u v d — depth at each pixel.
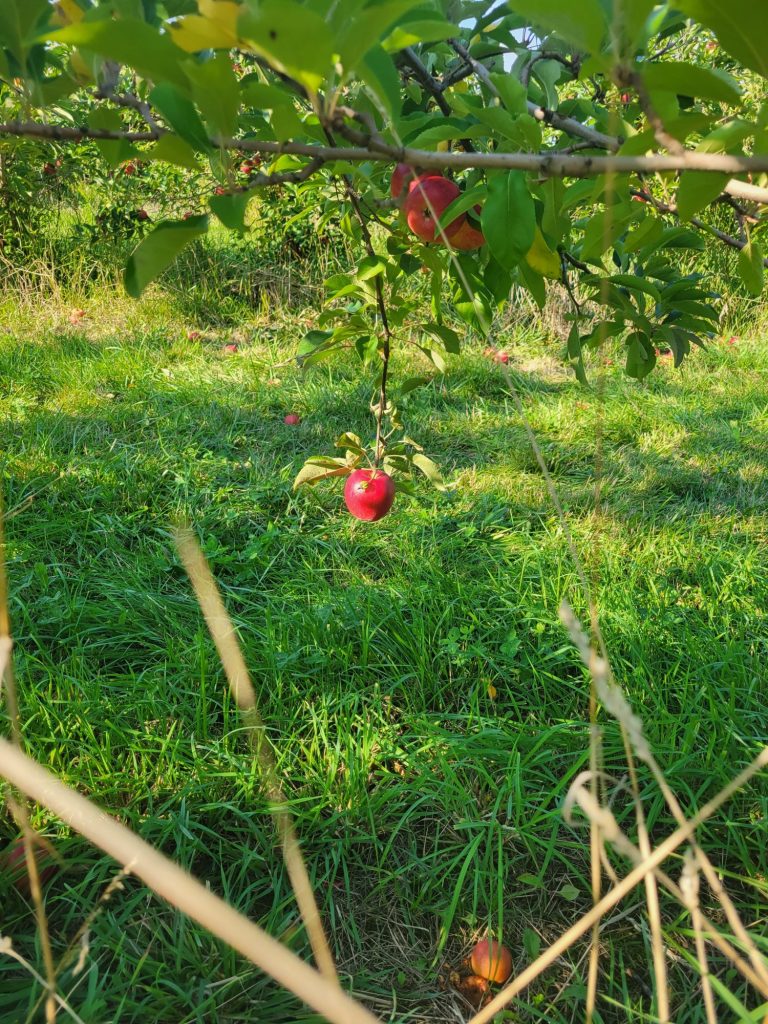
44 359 5.78
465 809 2.26
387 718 2.63
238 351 6.44
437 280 1.80
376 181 1.78
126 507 3.85
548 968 1.94
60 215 8.01
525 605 3.08
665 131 0.72
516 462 4.57
